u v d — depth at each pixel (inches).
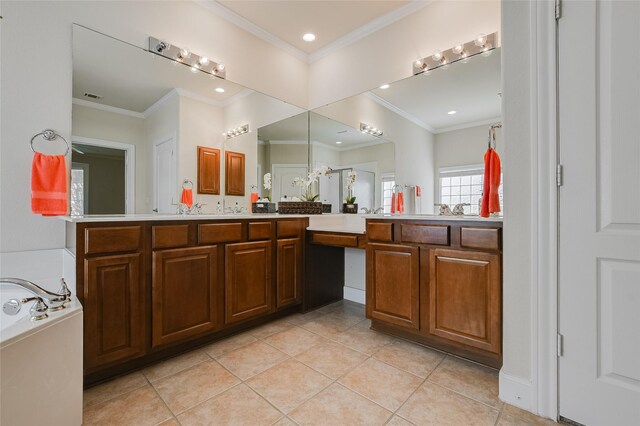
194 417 52.3
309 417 52.4
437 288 74.1
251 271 89.5
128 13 83.4
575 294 50.0
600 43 47.9
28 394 40.2
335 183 125.3
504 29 57.5
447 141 96.0
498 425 50.6
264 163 120.0
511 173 56.6
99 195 80.0
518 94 56.0
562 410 51.2
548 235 52.5
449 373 67.0
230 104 108.5
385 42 108.5
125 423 50.8
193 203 100.2
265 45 118.3
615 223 46.8
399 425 50.5
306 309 108.8
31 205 65.5
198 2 97.9
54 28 72.0
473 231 68.0
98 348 60.0
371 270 87.7
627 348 45.9
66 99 73.9
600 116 48.0
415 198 102.9
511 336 56.5
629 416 45.6
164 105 92.1
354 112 118.3
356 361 72.3
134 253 65.7
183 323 73.6
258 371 67.7
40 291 48.9
